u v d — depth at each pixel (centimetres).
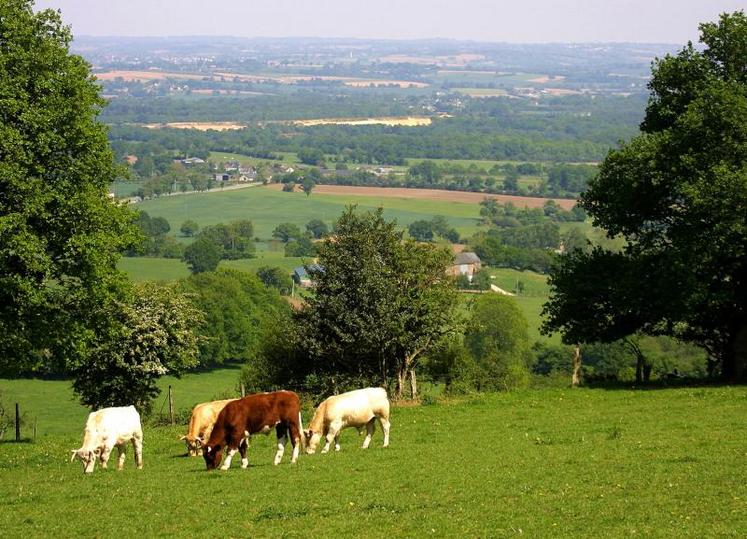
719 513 1994
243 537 2022
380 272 4666
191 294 5297
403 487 2423
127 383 4962
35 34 3866
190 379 9956
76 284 3753
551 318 4778
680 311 4269
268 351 5091
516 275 17012
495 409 3988
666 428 3231
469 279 14900
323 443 3247
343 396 3038
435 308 4709
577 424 3447
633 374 7050
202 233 19862
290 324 4797
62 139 3672
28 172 3644
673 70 4550
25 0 3872
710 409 3591
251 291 11556
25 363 3753
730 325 4609
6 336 3622
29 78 3666
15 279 3475
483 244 17788
